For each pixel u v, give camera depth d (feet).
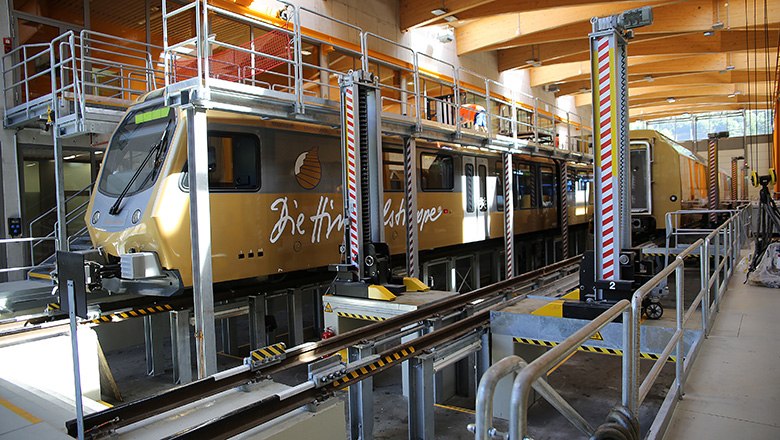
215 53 35.83
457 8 45.65
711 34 52.95
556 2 43.09
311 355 16.26
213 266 21.58
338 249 27.45
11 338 17.48
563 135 87.15
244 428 10.96
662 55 62.85
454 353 17.60
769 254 27.73
